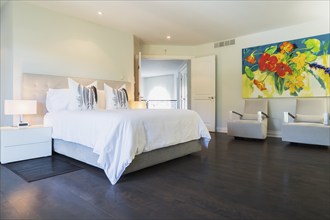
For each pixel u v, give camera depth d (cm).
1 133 279
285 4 361
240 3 357
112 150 223
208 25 461
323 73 431
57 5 364
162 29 484
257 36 515
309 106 428
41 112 361
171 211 161
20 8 349
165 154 280
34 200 178
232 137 498
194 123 330
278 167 268
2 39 373
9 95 354
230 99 568
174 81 1196
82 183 215
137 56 553
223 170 258
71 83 359
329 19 423
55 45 389
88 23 434
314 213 157
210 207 167
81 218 151
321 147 385
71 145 296
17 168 262
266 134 472
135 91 552
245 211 160
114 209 163
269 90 498
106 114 248
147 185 211
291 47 465
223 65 577
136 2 353
